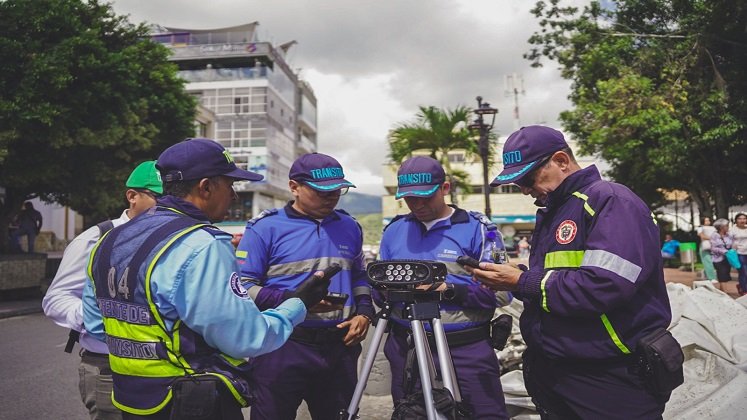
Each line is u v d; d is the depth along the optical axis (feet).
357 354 8.91
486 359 8.11
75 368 18.80
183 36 154.92
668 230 77.30
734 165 52.80
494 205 126.41
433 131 55.83
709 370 9.59
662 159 48.14
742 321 11.10
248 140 140.97
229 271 5.14
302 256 8.27
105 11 43.39
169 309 4.97
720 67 48.37
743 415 8.47
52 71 34.14
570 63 54.54
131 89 40.52
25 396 15.30
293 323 5.79
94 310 5.81
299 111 178.60
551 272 5.99
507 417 8.21
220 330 4.92
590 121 51.55
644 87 45.83
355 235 8.90
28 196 44.29
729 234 33.24
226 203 5.94
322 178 8.27
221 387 4.99
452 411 6.29
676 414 8.93
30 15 35.58
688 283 41.55
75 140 36.81
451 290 7.74
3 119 33.22
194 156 5.61
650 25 51.19
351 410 7.05
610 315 5.83
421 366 6.59
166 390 5.00
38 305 35.06
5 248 41.91
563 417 6.50
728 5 43.04
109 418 7.27
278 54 151.94
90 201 42.60
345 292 8.44
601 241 5.66
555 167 6.40
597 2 51.52
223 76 142.61
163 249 5.00
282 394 8.06
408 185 8.41
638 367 5.81
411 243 8.74
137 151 46.85
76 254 7.39
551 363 6.40
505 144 6.72
